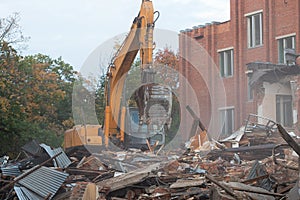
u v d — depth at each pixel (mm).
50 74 45031
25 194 11516
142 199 10461
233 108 34500
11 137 31344
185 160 14234
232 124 34188
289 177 10977
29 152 17797
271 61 32812
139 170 12211
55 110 45438
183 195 10117
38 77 40844
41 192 11539
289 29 31938
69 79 59500
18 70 36688
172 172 12469
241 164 15133
